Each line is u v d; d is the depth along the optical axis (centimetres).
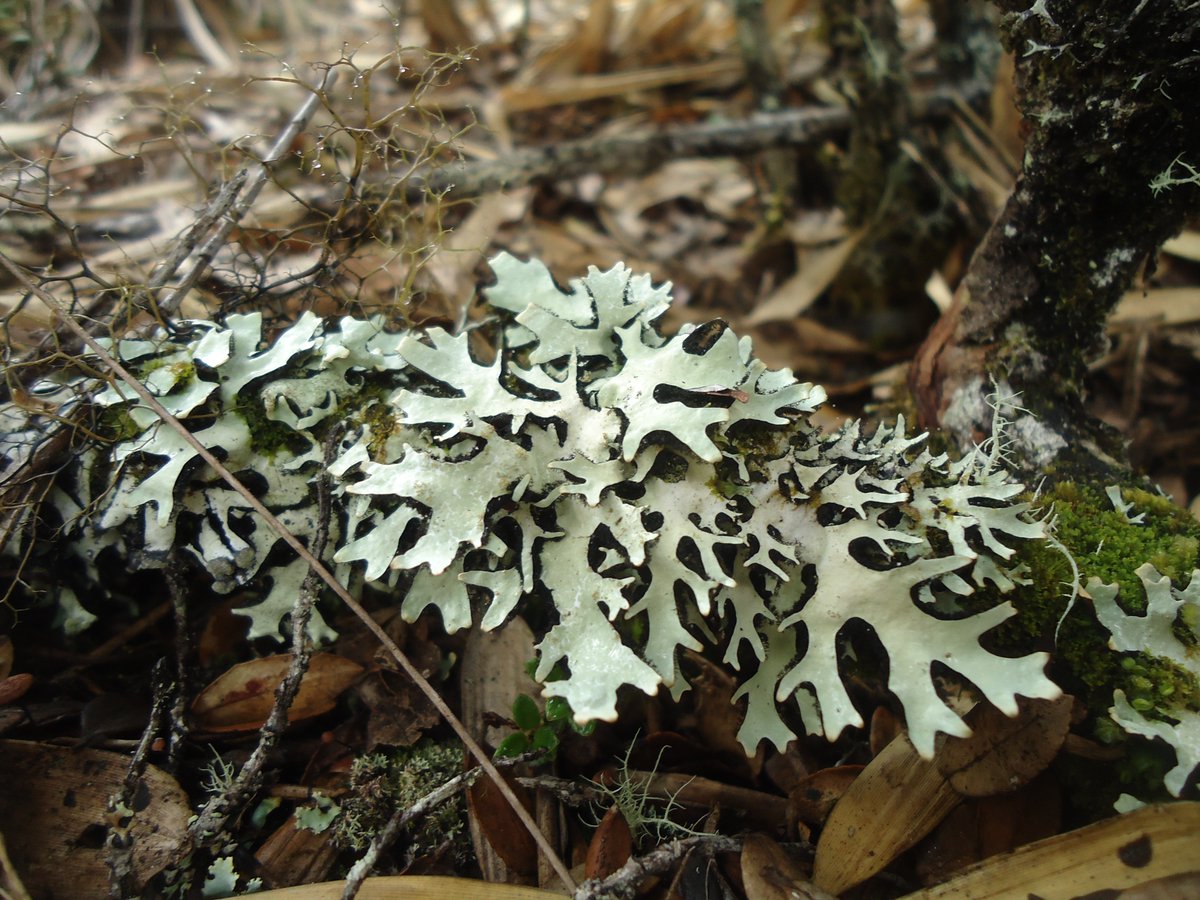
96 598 22
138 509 20
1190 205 21
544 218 41
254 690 21
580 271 39
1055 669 19
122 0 45
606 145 35
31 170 32
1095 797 19
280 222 32
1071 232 22
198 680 22
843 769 20
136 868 18
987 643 19
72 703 21
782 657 19
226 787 19
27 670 21
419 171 33
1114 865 17
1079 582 19
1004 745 19
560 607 18
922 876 19
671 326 37
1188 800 18
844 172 36
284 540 20
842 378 35
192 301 28
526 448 19
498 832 19
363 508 19
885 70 34
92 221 33
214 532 20
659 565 18
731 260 40
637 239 41
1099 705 19
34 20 40
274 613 20
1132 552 20
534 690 22
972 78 38
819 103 42
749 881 18
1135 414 31
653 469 18
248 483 20
